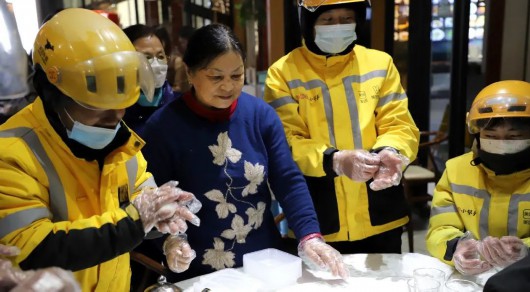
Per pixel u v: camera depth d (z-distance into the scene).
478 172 1.65
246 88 3.42
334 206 1.78
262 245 1.59
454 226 1.65
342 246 1.86
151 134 1.54
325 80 1.82
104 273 1.21
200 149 1.52
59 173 1.11
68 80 1.01
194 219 1.16
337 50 1.77
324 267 1.43
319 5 1.70
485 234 1.60
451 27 4.04
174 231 1.12
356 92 1.80
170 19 3.37
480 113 1.54
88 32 1.04
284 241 1.89
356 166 1.54
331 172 1.64
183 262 1.28
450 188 1.69
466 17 3.61
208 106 1.53
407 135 1.74
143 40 1.97
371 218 1.80
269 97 1.85
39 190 1.07
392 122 1.77
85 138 1.10
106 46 1.04
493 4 3.61
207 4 3.43
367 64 1.83
